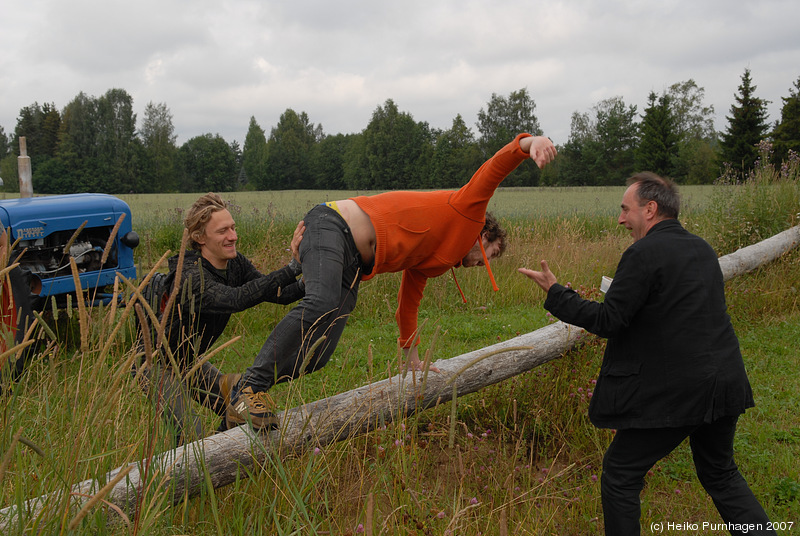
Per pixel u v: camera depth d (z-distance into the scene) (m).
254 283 2.94
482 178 2.83
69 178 86.38
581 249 9.53
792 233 8.12
